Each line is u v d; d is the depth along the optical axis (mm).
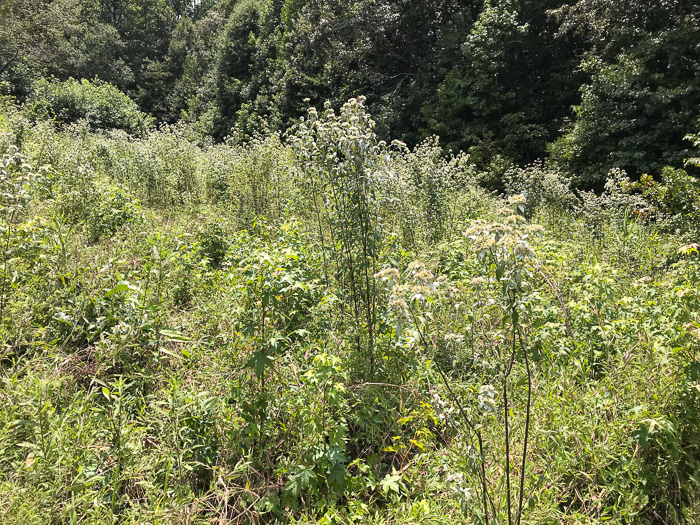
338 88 22641
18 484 2094
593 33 14664
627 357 2809
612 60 14281
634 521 2188
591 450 2344
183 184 10867
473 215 8000
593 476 2322
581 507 2262
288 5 27656
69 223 5996
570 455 2400
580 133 13391
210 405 2562
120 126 25797
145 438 2664
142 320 3209
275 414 2686
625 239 6516
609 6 13586
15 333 3146
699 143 7488
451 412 2246
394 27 20109
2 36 23906
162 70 43906
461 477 1933
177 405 2537
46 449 2146
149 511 2037
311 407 2527
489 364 2365
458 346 2865
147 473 2309
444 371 3164
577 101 17125
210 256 6164
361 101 3814
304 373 2771
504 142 16219
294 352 3113
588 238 7473
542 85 17875
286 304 3008
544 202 9570
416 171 8359
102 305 3520
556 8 16781
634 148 12586
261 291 2611
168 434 2494
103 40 40938
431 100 19031
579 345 3113
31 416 2361
